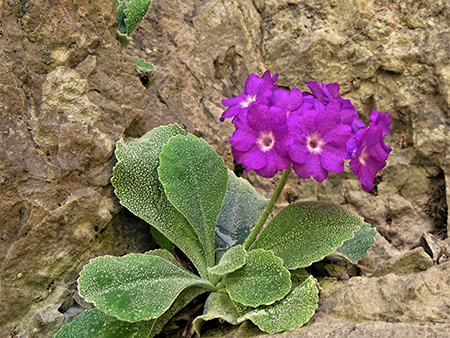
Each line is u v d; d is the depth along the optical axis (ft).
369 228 0.60
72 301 0.53
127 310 0.44
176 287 0.48
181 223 0.56
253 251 0.50
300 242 0.53
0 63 0.48
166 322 0.53
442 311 0.42
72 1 0.53
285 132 0.42
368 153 0.45
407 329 0.41
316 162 0.42
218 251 0.60
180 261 0.64
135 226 0.61
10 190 0.47
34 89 0.51
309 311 0.46
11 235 0.48
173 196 0.53
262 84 0.49
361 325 0.43
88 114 0.54
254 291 0.48
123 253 0.59
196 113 0.71
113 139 0.56
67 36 0.53
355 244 0.59
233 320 0.49
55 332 0.50
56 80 0.52
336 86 0.49
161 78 0.70
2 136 0.47
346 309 0.47
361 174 0.45
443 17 0.71
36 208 0.49
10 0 0.49
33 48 0.50
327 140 0.43
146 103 0.63
